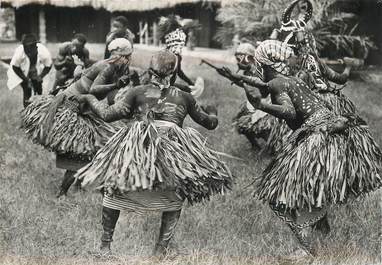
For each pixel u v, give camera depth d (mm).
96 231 4598
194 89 4551
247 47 5590
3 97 6594
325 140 4250
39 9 8008
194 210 4891
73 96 5043
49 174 5406
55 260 4297
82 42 6168
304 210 4359
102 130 5090
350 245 4566
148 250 4406
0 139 5895
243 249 4469
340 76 5195
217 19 8039
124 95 4586
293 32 5094
